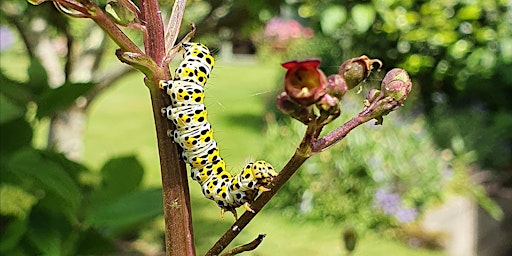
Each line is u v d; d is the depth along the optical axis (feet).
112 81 2.30
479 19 3.14
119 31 0.74
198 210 3.10
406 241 3.01
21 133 1.44
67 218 1.43
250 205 0.76
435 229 3.04
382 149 3.26
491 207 3.00
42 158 1.44
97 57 2.33
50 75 2.29
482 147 3.42
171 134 0.78
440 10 2.99
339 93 0.70
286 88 0.67
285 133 3.67
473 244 2.93
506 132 3.47
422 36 3.05
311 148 0.73
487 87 3.62
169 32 0.77
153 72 0.76
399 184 3.20
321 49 4.05
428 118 3.64
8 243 1.39
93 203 1.49
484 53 3.15
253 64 8.70
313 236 3.05
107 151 4.57
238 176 0.77
